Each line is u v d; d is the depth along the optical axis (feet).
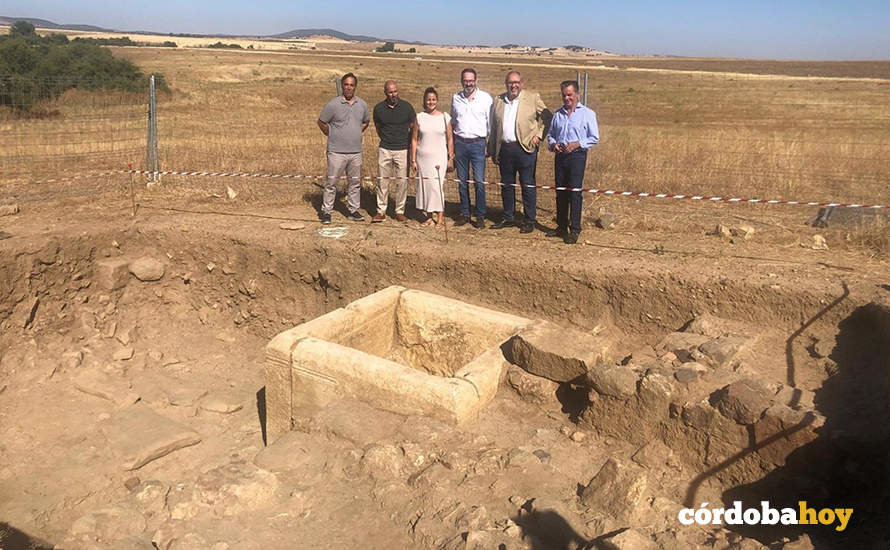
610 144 40.50
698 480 15.53
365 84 100.99
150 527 14.34
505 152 25.29
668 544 12.24
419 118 26.25
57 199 30.01
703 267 21.33
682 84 92.32
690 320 20.68
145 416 20.65
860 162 35.81
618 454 16.24
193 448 19.52
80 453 19.01
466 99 25.67
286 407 18.13
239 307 26.37
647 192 31.53
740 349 18.12
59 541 15.37
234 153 41.16
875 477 14.07
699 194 31.17
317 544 13.01
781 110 61.82
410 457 14.70
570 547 12.28
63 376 22.88
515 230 26.53
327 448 15.62
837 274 20.49
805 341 18.94
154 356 24.72
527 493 14.02
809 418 14.38
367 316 20.30
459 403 15.74
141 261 26.11
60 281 24.57
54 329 24.14
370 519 13.55
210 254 26.27
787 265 21.47
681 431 15.87
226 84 94.12
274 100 73.26
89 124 49.67
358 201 27.99
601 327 21.61
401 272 24.25
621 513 13.29
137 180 34.14
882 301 18.22
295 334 18.11
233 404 21.53
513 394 18.20
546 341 18.03
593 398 16.87
